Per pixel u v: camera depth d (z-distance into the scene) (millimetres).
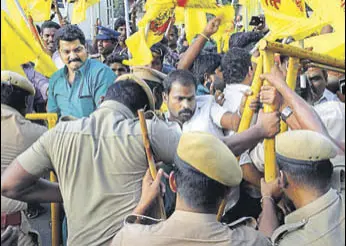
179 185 1872
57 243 2709
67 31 2959
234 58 2787
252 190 2322
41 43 3707
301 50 2062
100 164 2131
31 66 3316
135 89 2254
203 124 2572
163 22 3396
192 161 1828
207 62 3195
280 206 2113
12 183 2146
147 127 2133
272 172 2125
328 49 2430
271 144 2121
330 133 2088
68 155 2137
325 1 2598
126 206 2133
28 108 2387
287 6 3031
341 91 2139
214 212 1889
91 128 2156
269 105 2104
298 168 1913
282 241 1961
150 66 3355
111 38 4582
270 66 2078
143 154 2137
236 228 1923
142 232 1910
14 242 2199
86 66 2992
